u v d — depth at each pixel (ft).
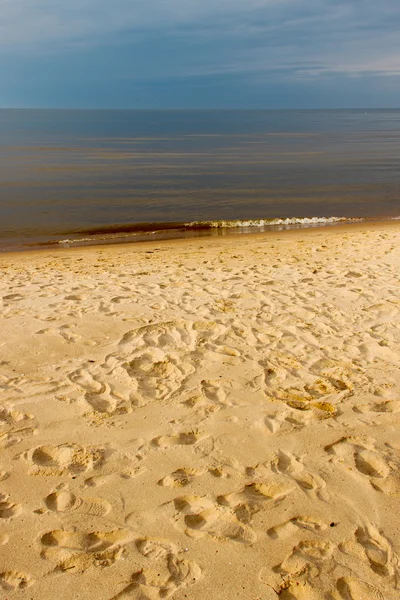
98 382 13.89
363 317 19.11
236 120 543.39
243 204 61.36
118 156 123.34
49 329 17.51
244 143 176.55
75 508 9.21
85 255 37.14
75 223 51.19
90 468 10.34
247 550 8.30
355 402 12.89
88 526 8.79
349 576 7.82
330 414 12.37
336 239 40.40
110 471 10.25
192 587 7.61
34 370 14.56
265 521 8.95
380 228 47.01
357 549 8.33
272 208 59.06
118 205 60.18
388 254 31.94
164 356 15.52
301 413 12.34
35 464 10.44
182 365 14.98
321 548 8.36
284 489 9.74
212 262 31.83
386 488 9.77
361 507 9.26
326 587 7.64
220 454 10.82
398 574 7.87
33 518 8.95
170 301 20.94
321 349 16.26
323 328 18.03
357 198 64.85
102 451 10.91
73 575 7.80
